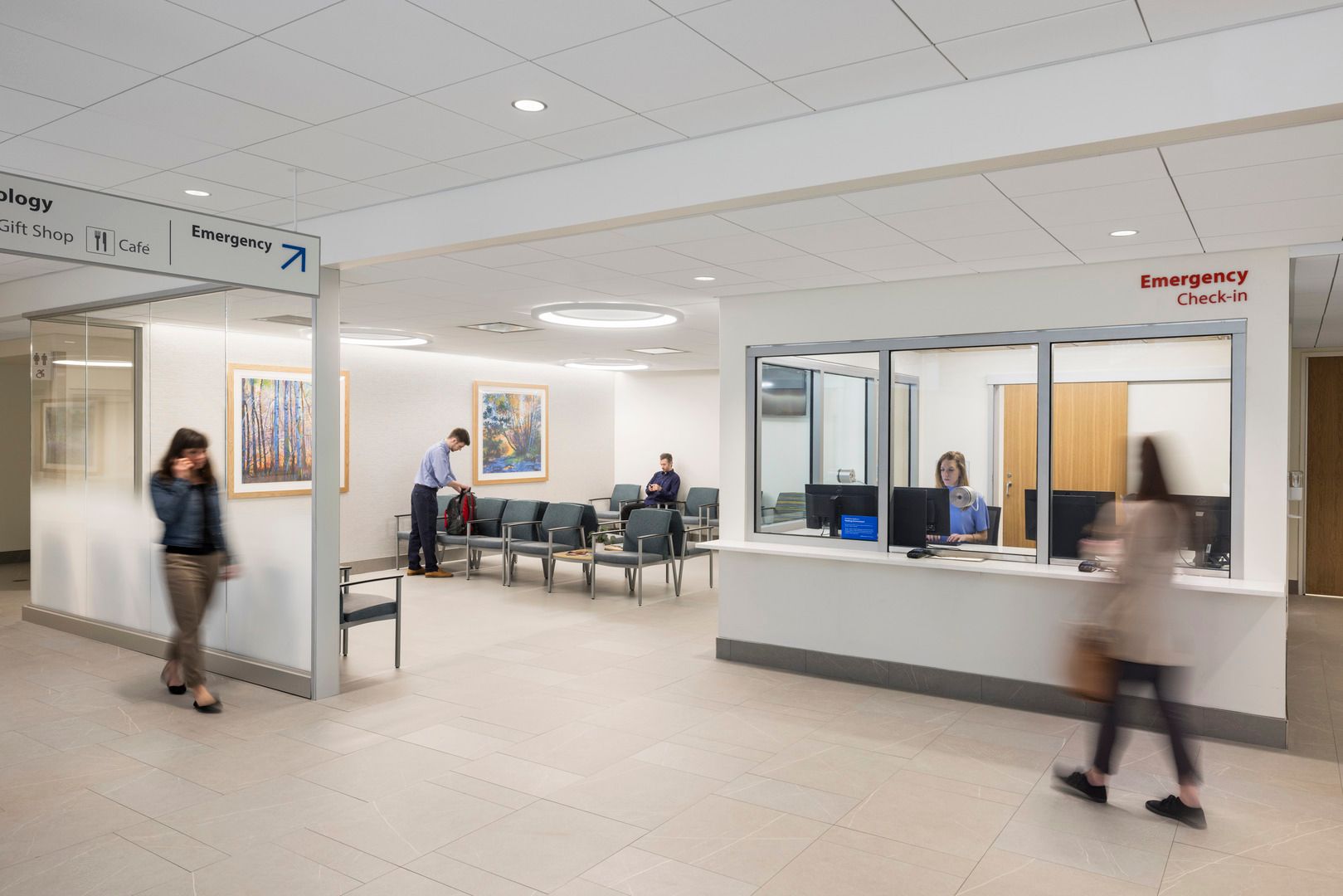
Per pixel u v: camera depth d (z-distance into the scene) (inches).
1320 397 413.1
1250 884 140.8
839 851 151.6
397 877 141.6
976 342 248.8
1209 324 216.8
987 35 121.9
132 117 156.0
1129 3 111.4
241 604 259.6
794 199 162.6
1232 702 209.8
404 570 494.3
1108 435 232.4
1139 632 164.9
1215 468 219.6
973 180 160.1
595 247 223.5
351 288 291.9
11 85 142.1
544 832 158.4
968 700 242.8
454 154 177.2
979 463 254.1
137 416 284.5
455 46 126.2
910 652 252.8
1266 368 210.8
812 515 277.1
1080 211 180.5
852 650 262.7
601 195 179.5
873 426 267.9
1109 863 147.7
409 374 518.0
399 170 188.4
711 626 343.3
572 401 631.8
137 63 133.2
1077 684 172.9
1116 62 127.4
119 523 296.0
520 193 191.8
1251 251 212.5
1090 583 226.7
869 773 187.8
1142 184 161.5
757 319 289.9
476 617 357.4
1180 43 122.8
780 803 171.9
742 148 161.5
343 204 218.1
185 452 231.8
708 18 117.2
